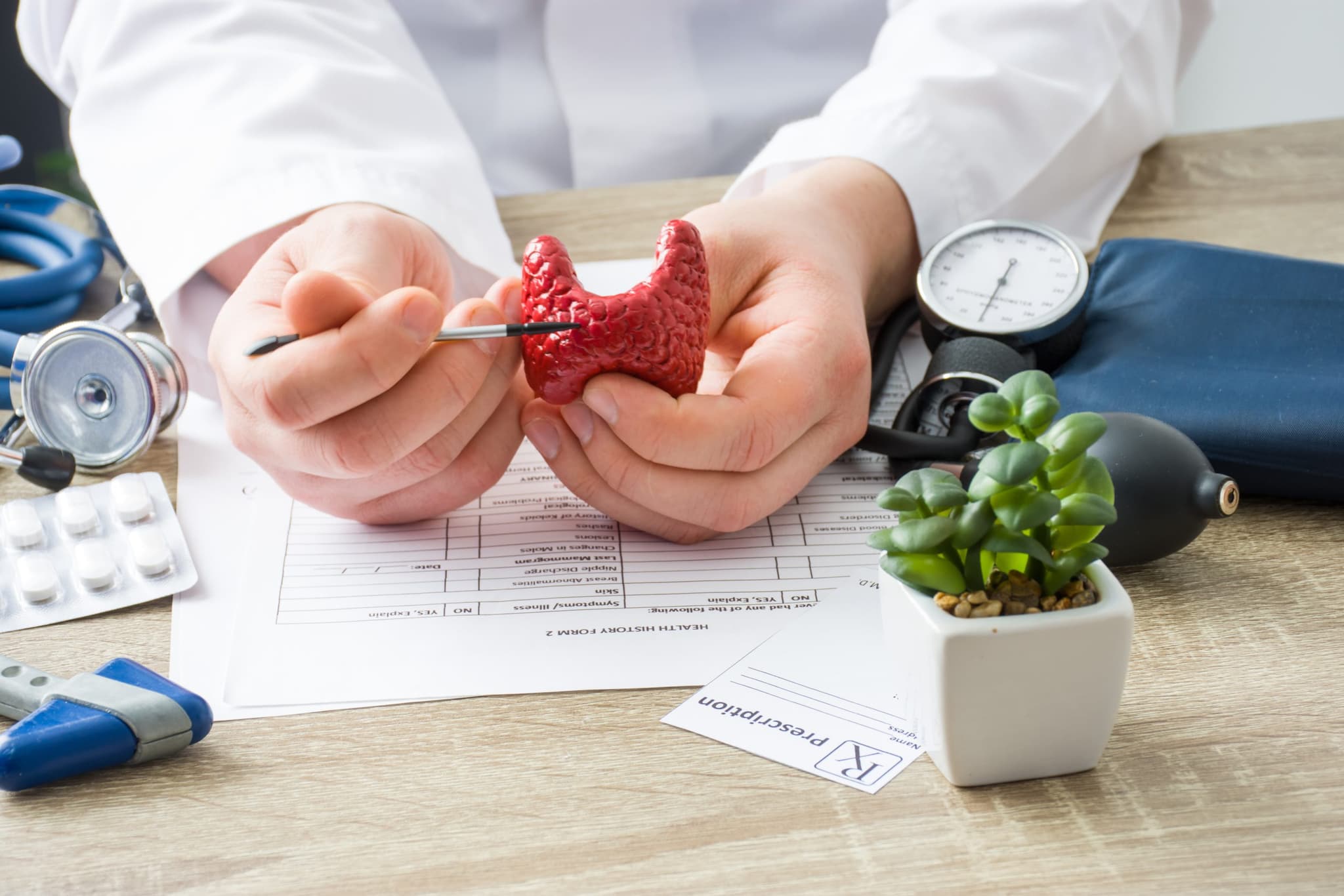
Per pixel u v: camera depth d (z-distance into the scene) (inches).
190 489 30.3
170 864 24.5
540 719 26.2
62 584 28.4
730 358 30.3
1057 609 24.5
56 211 37.8
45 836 24.8
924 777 25.3
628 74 44.1
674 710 26.3
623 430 27.5
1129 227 36.1
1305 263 31.0
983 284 31.7
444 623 27.6
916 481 24.6
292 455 27.5
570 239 36.4
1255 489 29.2
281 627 27.6
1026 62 36.1
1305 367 29.5
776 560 28.7
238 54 34.8
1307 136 39.4
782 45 45.0
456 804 25.1
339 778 25.5
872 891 24.1
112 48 36.0
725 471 28.3
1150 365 30.0
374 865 24.5
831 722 26.0
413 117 35.2
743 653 27.1
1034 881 24.1
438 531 29.4
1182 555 28.5
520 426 28.9
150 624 27.8
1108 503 24.2
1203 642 27.0
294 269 29.4
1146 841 24.5
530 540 29.2
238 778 25.5
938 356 30.6
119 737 25.4
